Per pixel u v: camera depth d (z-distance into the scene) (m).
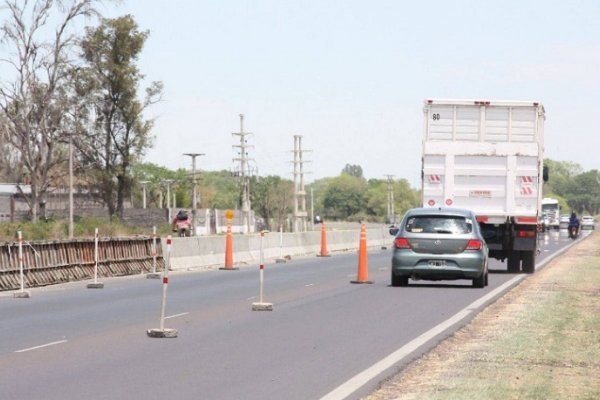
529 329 26.52
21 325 27.69
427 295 37.69
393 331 26.23
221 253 62.94
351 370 19.67
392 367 19.98
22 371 19.50
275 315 30.47
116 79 110.31
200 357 21.48
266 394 17.03
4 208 125.94
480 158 50.19
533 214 49.97
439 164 50.38
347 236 89.25
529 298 36.34
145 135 112.62
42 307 33.25
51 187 113.81
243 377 18.84
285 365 20.33
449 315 30.30
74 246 46.94
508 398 16.25
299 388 17.62
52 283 44.28
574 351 22.28
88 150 109.25
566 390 17.22
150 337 25.02
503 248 50.56
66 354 21.89
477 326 27.59
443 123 50.56
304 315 30.45
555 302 34.56
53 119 100.06
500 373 19.00
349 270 56.03
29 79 97.38
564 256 72.69
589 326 27.27
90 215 127.81
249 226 157.62
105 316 30.20
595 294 38.34
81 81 103.69
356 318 29.50
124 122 111.75
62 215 119.94
